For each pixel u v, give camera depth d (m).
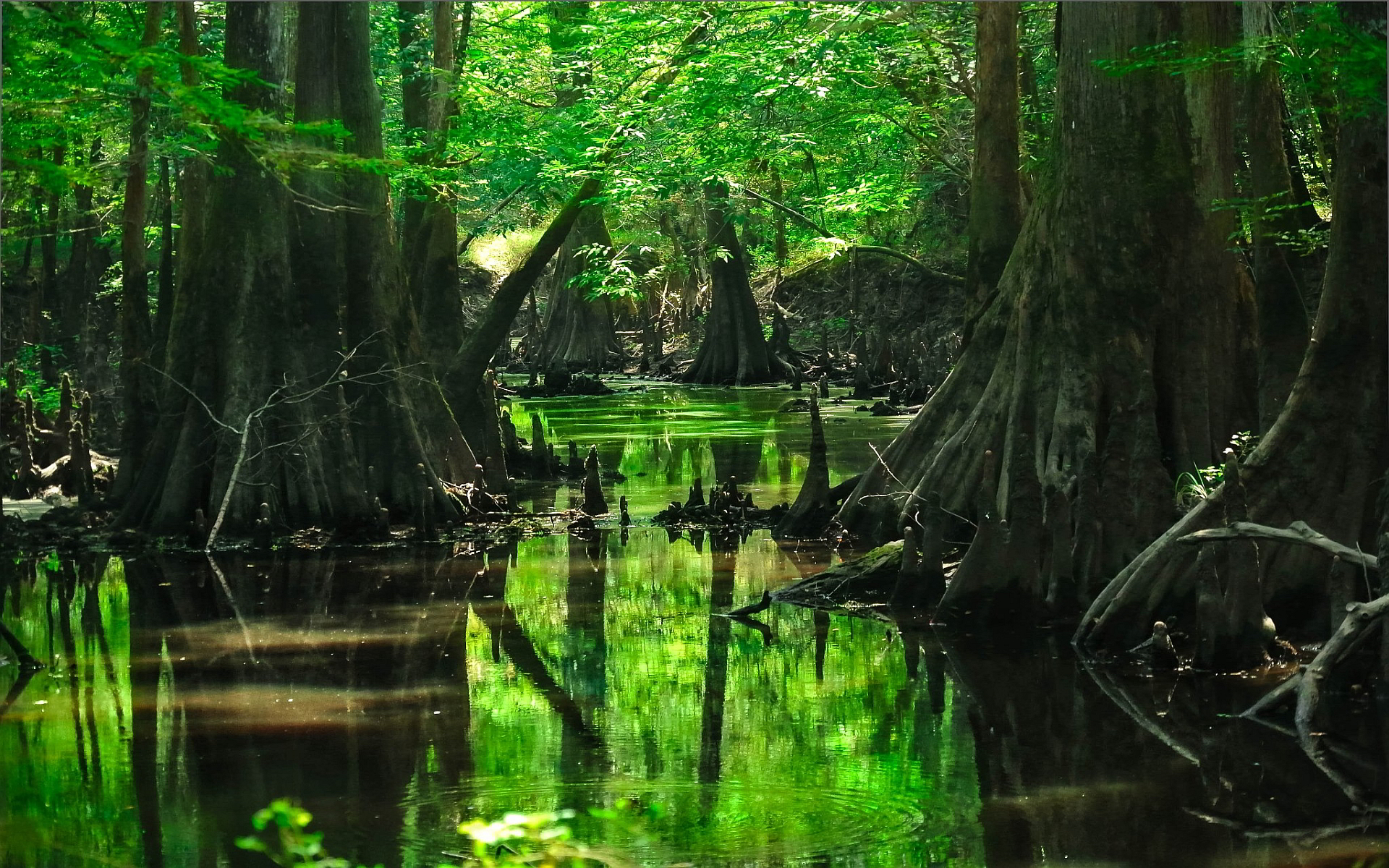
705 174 28.56
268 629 14.44
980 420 17.53
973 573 14.31
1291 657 12.47
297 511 19.78
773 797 9.12
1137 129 16.67
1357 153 12.84
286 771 9.76
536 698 11.73
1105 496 14.23
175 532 19.50
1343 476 12.78
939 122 39.56
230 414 19.61
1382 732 10.57
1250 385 16.86
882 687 11.98
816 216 43.72
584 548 19.55
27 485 23.86
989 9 22.38
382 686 12.14
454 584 16.86
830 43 26.23
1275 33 13.02
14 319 40.16
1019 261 18.28
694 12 28.16
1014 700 11.50
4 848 8.29
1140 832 8.51
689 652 13.42
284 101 20.23
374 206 21.08
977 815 8.78
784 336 57.59
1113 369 16.23
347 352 20.83
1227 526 12.17
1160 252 16.47
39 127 11.34
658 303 73.62
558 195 30.55
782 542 19.84
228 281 19.88
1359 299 12.87
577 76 31.50
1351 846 8.22
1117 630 13.09
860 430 35.34
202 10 27.23
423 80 26.14
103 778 9.63
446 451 21.81
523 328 80.50
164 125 14.30
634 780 9.48
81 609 15.50
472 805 9.00
